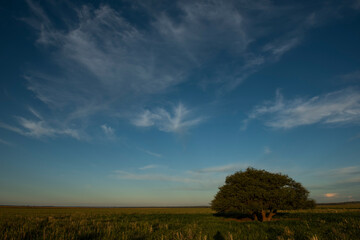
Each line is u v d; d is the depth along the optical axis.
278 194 31.77
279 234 15.12
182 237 14.27
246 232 16.53
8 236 14.30
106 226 20.45
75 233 15.36
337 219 22.08
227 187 37.41
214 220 31.19
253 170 37.41
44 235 13.82
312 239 12.24
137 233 16.72
